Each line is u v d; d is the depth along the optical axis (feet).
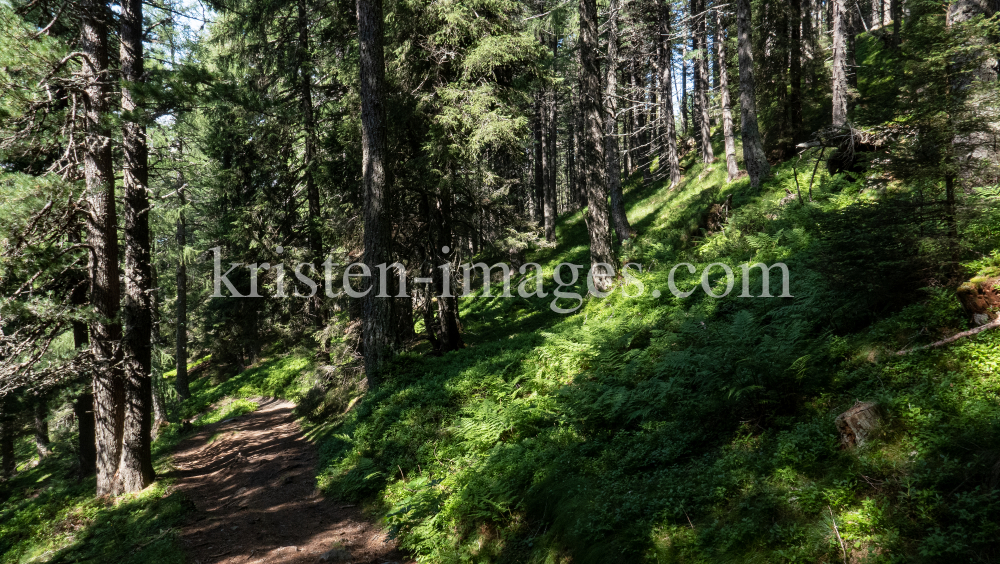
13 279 32.50
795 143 64.64
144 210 39.45
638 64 98.37
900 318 19.67
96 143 36.88
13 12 32.63
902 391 16.25
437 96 51.24
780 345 19.49
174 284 92.68
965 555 10.80
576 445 23.31
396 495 27.86
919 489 12.73
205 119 66.49
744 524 14.06
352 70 54.90
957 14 23.29
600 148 50.88
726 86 69.15
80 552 30.01
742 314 22.94
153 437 67.92
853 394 17.47
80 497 42.60
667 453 19.49
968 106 17.75
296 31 63.21
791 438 16.58
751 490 15.25
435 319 68.90
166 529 29.32
